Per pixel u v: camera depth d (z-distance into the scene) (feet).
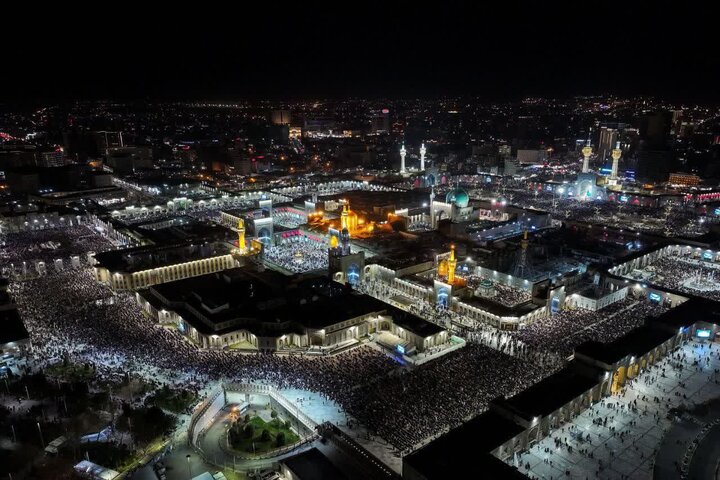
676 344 572.10
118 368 532.73
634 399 482.28
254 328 621.31
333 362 565.94
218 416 471.62
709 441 421.18
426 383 508.94
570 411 450.71
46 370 526.57
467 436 403.95
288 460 387.55
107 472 387.34
